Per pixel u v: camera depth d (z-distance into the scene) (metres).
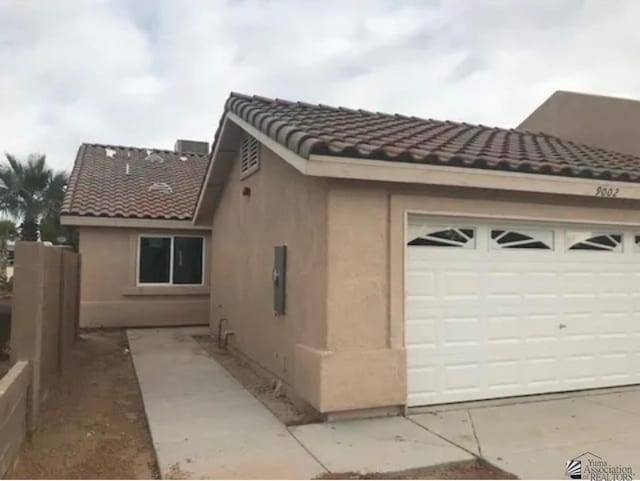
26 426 5.41
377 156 6.01
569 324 7.75
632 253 8.28
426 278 6.92
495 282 7.32
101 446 5.57
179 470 4.77
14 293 5.61
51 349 7.27
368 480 4.64
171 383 8.38
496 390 7.23
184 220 15.00
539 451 5.32
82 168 17.80
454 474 4.86
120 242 14.96
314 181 6.67
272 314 8.30
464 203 6.95
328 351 6.16
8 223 22.45
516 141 9.87
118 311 14.87
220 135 10.44
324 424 6.10
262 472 4.74
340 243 6.26
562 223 7.70
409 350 6.77
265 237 8.82
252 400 7.33
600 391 7.79
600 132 11.02
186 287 15.42
